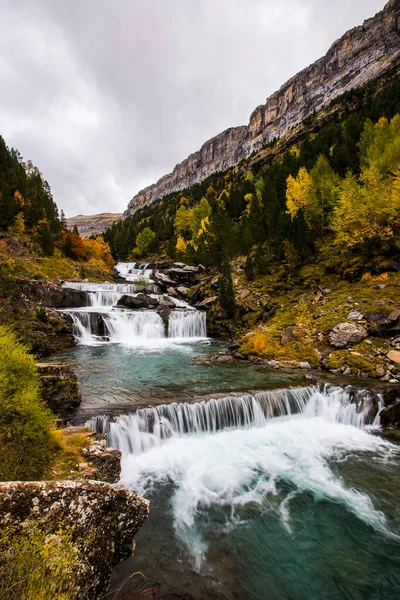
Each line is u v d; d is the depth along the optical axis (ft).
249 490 25.38
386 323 54.24
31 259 133.69
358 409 37.83
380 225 79.77
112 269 197.98
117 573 16.53
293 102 508.53
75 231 218.59
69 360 59.77
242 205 221.05
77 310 91.04
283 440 33.83
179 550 18.97
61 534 13.04
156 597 15.40
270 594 16.42
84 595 12.36
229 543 19.85
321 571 18.04
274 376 47.93
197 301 114.11
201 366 55.21
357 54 412.98
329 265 88.53
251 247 136.98
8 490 12.86
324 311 68.44
